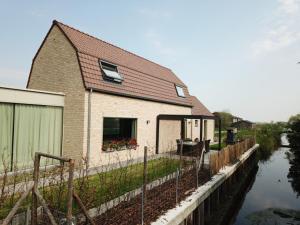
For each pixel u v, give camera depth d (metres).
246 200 15.49
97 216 6.20
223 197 13.41
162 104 18.50
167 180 9.99
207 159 15.08
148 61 21.36
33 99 11.06
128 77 15.77
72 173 3.99
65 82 12.67
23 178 8.80
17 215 5.38
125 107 14.64
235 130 24.91
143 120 16.33
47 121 11.78
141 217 6.48
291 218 12.60
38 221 5.27
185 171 10.84
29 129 10.97
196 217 9.30
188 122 22.98
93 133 12.38
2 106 9.97
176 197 8.03
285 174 23.00
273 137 43.41
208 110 28.61
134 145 15.33
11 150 10.23
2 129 9.95
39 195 4.39
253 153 25.14
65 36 12.88
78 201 4.55
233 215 12.93
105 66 14.34
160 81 19.72
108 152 13.34
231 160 16.25
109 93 13.36
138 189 8.72
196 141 18.50
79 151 11.87
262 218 12.58
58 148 12.30
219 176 12.05
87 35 15.35
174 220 6.94
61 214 5.50
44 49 13.70
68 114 12.38
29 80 14.26
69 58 12.66
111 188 7.36
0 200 5.95
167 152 18.08
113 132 16.50
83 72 12.22
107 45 16.73
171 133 20.00
